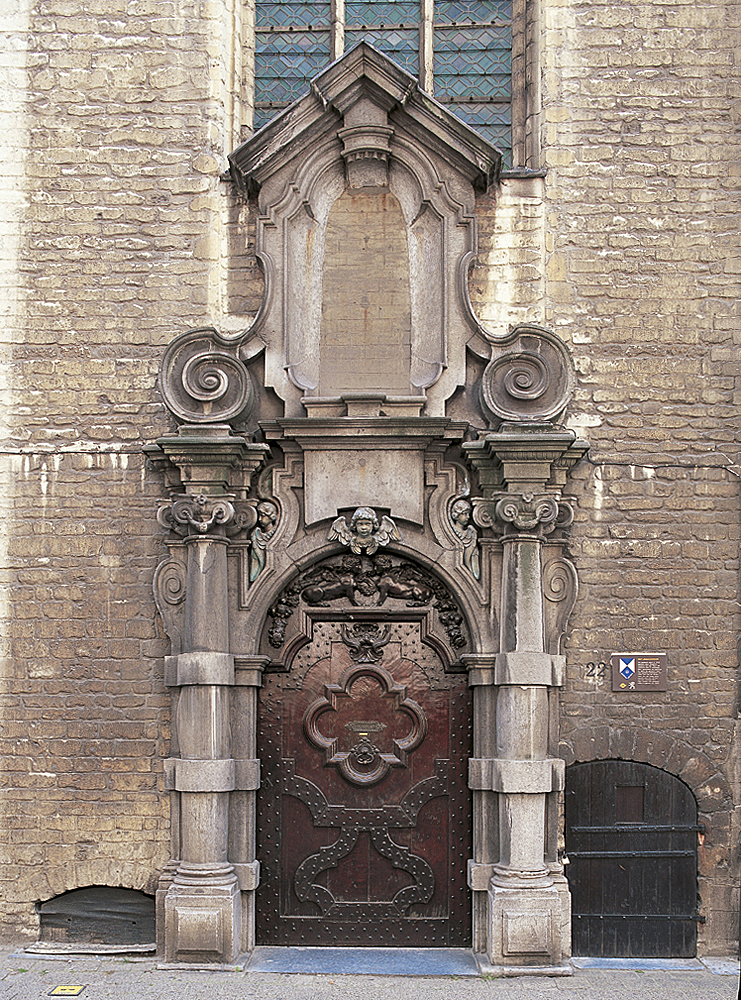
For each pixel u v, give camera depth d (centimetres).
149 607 691
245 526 683
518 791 639
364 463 683
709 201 707
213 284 708
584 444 672
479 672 672
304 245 702
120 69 723
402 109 689
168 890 646
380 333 700
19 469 705
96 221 715
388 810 693
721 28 716
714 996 594
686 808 675
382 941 685
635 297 703
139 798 678
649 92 714
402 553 686
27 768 684
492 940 635
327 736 700
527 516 657
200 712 653
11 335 711
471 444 669
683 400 697
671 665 682
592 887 670
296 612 702
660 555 688
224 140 725
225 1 734
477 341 691
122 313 710
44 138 720
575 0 721
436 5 773
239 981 613
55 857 677
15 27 727
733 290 702
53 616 693
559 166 711
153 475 699
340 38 773
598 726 676
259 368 695
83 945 675
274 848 692
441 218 697
